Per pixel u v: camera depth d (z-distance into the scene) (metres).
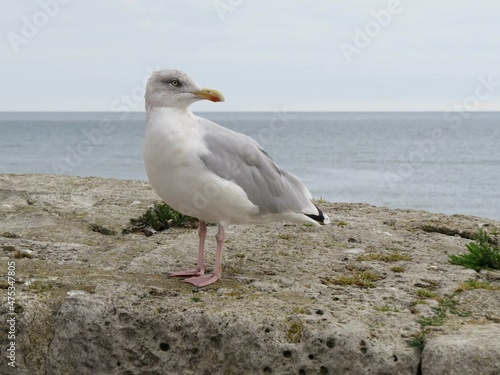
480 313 1.75
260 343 1.66
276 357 1.66
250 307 1.73
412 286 1.88
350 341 1.64
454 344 1.60
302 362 1.65
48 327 1.75
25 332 1.74
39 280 1.84
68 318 1.73
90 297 1.75
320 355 1.65
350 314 1.72
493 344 1.60
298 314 1.70
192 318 1.70
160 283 1.87
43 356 1.74
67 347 1.73
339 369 1.64
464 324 1.70
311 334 1.66
